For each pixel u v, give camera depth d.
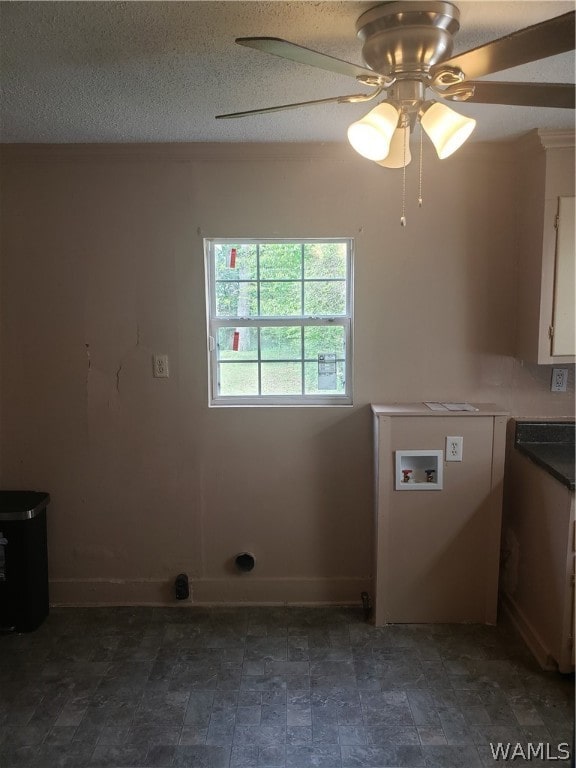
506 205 2.69
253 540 2.89
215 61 1.70
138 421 2.83
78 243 2.72
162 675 2.38
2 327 2.78
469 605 2.71
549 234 2.45
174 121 2.27
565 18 1.09
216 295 2.85
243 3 1.37
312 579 2.90
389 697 2.23
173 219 2.71
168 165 2.67
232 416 2.82
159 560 2.91
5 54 1.64
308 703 2.20
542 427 2.74
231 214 2.70
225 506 2.88
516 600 2.74
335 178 2.68
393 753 1.96
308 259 2.82
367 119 1.39
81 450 2.85
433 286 2.74
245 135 2.46
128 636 2.66
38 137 2.49
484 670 2.38
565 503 2.26
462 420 2.59
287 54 1.24
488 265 2.72
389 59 1.45
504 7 1.41
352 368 2.81
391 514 2.65
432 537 2.67
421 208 2.70
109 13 1.41
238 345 2.87
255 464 2.86
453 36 1.48
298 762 1.92
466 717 2.12
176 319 2.77
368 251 2.72
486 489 2.63
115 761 1.93
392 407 2.71
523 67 1.76
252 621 2.77
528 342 2.61
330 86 1.91
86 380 2.81
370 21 1.42
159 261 2.73
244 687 2.29
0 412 2.83
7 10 1.39
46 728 2.08
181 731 2.06
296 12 1.41
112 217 2.71
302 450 2.84
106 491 2.88
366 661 2.45
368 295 2.75
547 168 2.42
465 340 2.77
